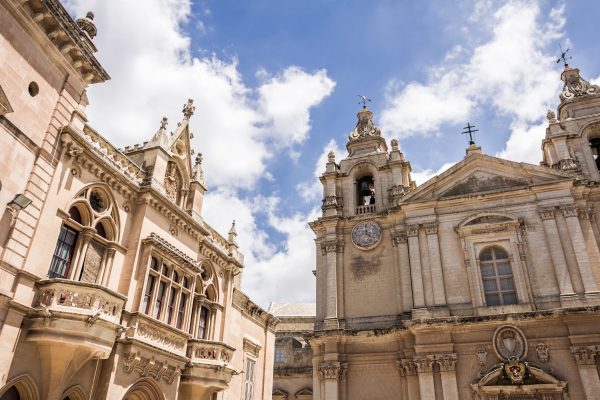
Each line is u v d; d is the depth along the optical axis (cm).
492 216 2936
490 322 2605
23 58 1642
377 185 3453
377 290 3097
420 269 2944
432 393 2566
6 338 1451
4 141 1534
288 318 5219
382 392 2803
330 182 3566
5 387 1431
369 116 3894
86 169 1892
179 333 2162
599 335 2425
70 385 1639
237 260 2867
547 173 2944
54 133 1750
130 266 2008
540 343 2516
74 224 1806
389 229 3250
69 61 1855
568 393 2377
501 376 2489
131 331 1902
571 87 3491
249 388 3027
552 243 2747
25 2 1627
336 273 3200
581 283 2606
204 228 2555
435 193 3169
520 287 2708
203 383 2253
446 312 2758
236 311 2970
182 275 2323
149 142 2392
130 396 1933
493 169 3125
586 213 2800
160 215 2241
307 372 4306
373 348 2919
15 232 1530
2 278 1468
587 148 3105
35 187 1633
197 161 2756
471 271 2842
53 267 1709
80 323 1565
